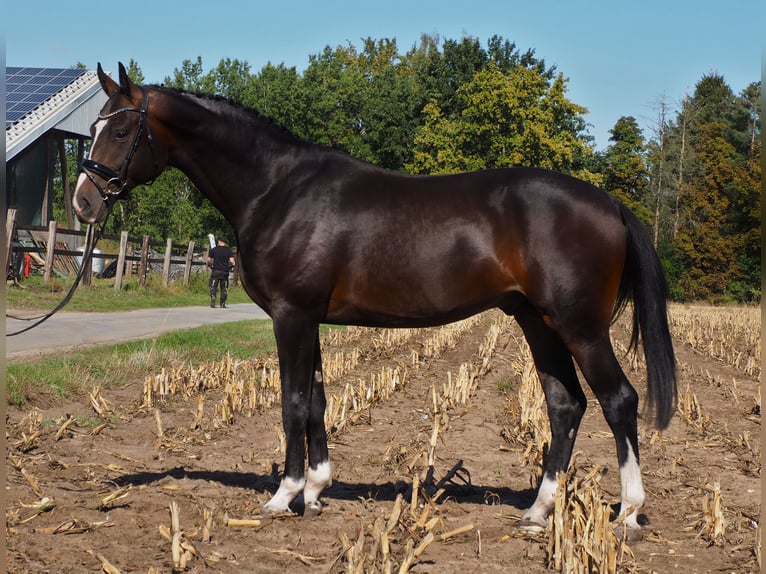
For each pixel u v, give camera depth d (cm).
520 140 4388
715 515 537
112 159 572
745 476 716
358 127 5875
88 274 2405
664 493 658
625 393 529
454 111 6019
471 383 1129
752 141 6247
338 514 569
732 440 856
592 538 450
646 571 477
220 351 1413
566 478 508
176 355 1276
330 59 5941
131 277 2784
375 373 1312
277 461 719
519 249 529
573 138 4675
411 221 541
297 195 554
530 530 530
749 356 1733
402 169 5741
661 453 796
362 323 561
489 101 4412
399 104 5734
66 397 930
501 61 6262
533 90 4469
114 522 530
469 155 4634
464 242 535
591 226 525
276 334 557
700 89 8438
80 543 491
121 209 3931
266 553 487
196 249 3434
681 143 6072
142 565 461
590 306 524
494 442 846
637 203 5841
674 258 5294
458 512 587
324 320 562
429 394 1141
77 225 2744
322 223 545
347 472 703
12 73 2845
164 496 592
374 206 547
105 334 1480
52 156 2711
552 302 525
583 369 530
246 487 630
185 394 1025
